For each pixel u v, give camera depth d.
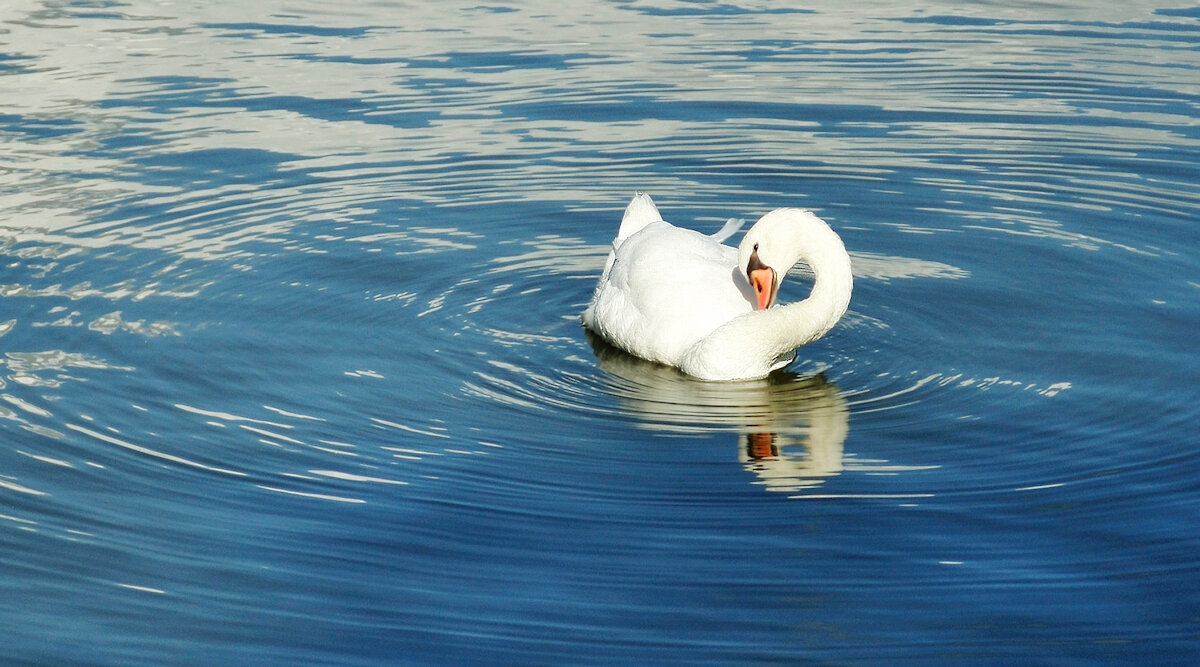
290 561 10.86
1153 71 23.09
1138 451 12.50
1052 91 22.31
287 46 24.64
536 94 22.33
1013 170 19.48
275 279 16.25
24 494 11.70
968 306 15.74
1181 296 15.83
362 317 15.41
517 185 19.16
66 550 10.95
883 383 14.13
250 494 11.78
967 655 9.77
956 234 17.66
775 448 12.74
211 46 24.62
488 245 17.42
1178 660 9.66
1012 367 14.30
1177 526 11.26
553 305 16.02
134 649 9.84
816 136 20.70
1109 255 16.94
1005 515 11.52
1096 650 9.79
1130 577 10.60
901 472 12.27
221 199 18.44
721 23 26.17
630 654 9.80
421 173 19.45
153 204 18.19
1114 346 14.69
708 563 10.89
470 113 21.56
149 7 27.12
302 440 12.70
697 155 20.09
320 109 21.61
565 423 13.23
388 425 13.04
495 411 13.45
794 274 17.30
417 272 16.61
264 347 14.59
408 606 10.32
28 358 14.13
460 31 25.58
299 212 18.16
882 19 26.44
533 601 10.38
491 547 11.07
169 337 14.73
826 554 10.99
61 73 23.03
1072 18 26.28
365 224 17.86
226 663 9.71
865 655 9.79
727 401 13.80
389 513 11.52
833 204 18.59
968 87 22.56
